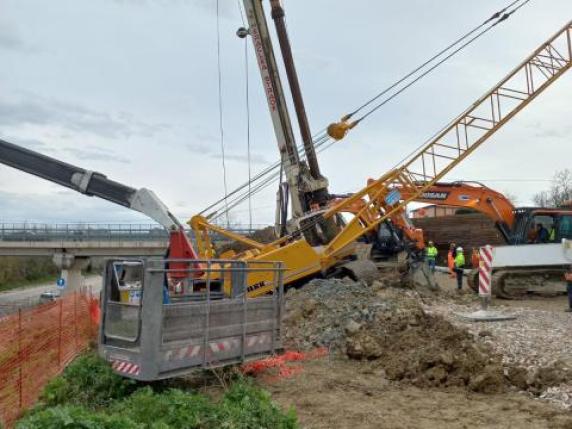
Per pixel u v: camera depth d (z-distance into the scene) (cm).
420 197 2045
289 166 1936
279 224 1952
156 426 583
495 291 1797
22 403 741
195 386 845
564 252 1811
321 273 1658
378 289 1555
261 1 1936
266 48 1933
